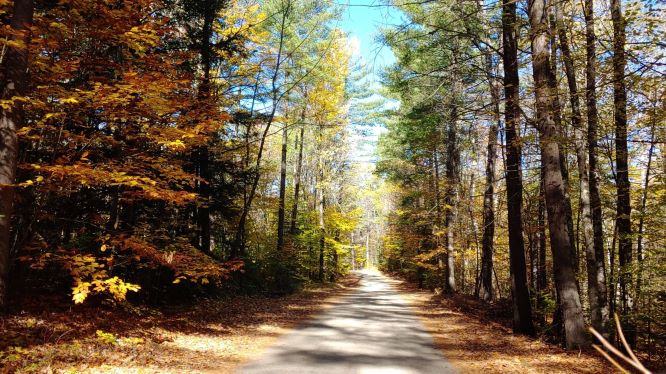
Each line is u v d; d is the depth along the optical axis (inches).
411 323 522.9
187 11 530.9
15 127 265.3
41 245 316.8
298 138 1134.4
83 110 306.3
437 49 604.4
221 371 281.9
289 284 927.0
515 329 462.3
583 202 430.3
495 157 743.7
